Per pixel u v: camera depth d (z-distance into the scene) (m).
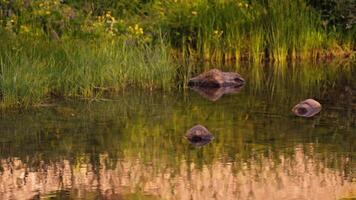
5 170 16.03
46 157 16.84
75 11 29.44
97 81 23.66
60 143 17.86
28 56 23.70
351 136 18.30
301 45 30.39
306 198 14.28
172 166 16.17
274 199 14.29
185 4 31.03
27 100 21.52
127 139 18.17
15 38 25.23
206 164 16.27
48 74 22.81
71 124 19.55
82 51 24.23
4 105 21.23
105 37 26.95
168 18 30.22
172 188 14.86
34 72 22.38
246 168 15.99
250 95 23.39
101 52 24.67
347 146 17.45
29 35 26.28
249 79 26.19
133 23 29.47
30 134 18.59
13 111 20.89
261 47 29.91
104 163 16.41
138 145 17.69
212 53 29.62
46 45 24.73
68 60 23.64
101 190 14.78
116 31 28.09
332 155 16.78
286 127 19.23
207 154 16.98
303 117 20.36
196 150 17.31
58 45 24.94
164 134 18.62
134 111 21.00
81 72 23.20
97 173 15.79
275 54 29.88
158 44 28.09
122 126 19.34
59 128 19.12
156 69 24.73
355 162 16.31
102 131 18.91
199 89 24.34
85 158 16.75
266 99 22.73
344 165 16.11
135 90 23.89
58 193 14.67
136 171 15.86
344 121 19.88
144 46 27.55
